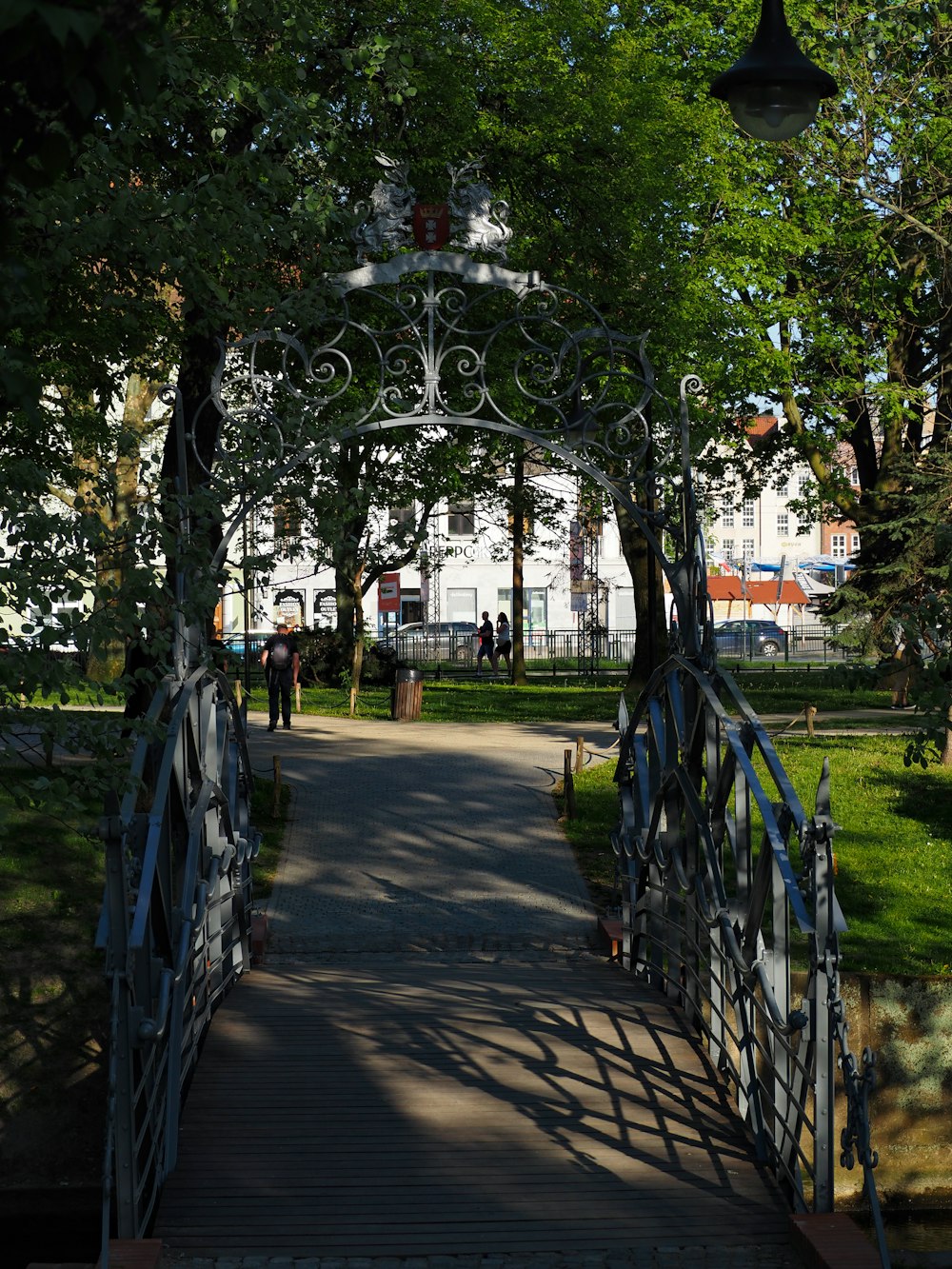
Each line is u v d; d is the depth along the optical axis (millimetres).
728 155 25312
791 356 27797
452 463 26703
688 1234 6855
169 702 8539
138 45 3252
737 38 27016
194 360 12789
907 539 18500
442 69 16672
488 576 68000
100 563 7098
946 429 19906
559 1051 9281
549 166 18203
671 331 19641
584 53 19391
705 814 9008
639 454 10664
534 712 29953
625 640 53938
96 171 7816
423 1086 8633
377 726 27203
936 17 17969
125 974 6488
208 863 9453
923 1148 11312
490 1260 6582
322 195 9555
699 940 9789
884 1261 6207
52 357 13562
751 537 78812
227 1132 7930
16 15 2881
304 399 9719
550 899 14633
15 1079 10070
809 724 22625
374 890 14969
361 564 34281
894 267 27859
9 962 11414
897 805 18031
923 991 11469
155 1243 6305
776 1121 7574
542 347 10711
